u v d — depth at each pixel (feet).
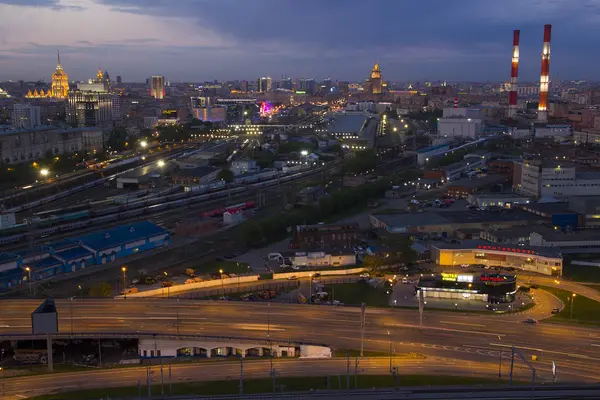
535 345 556.10
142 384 480.23
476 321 612.70
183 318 603.67
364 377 487.61
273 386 456.86
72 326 572.51
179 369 511.40
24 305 631.15
